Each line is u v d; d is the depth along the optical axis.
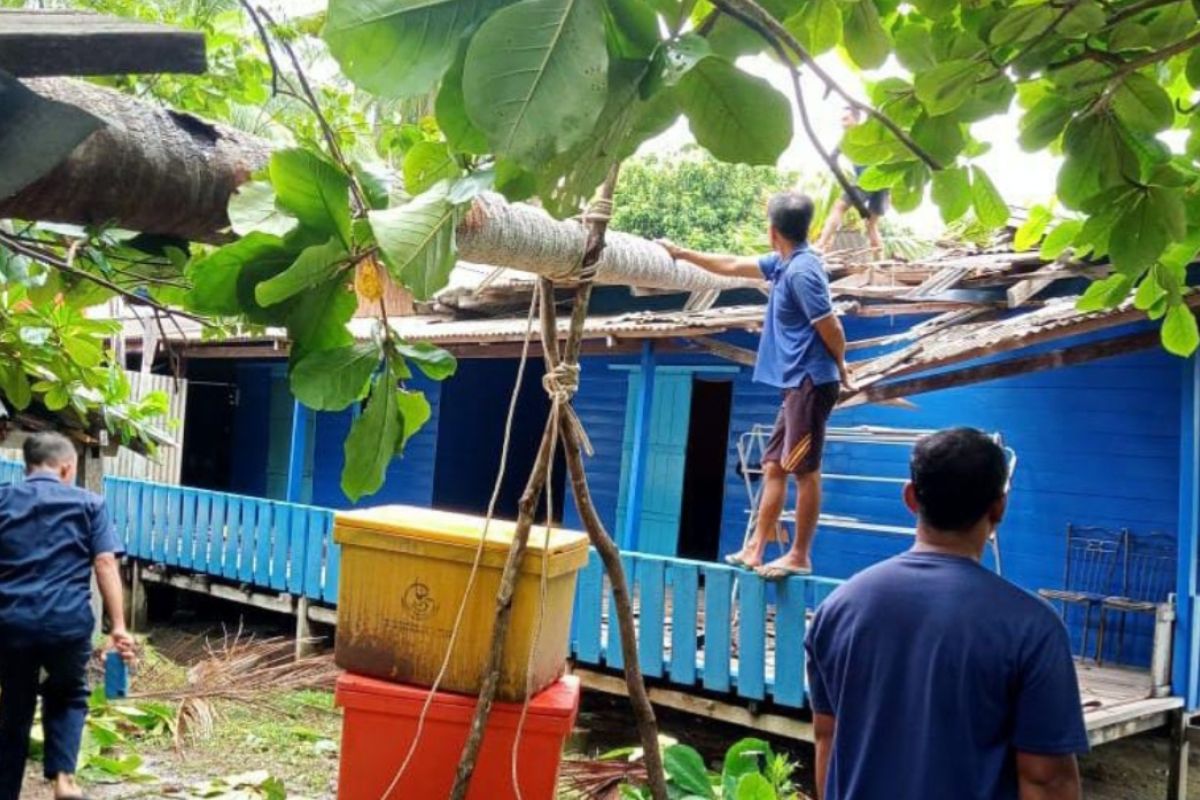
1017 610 2.34
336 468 14.43
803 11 2.02
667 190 19.47
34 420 7.12
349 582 2.69
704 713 7.05
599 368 11.94
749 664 6.67
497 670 2.51
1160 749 8.31
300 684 8.41
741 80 1.43
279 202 1.74
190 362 16.06
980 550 2.54
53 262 2.62
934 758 2.31
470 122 1.35
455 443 14.45
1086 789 7.44
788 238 5.21
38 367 4.42
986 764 2.29
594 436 11.92
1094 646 8.59
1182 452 7.18
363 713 2.65
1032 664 2.28
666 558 7.19
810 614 6.39
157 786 6.26
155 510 11.43
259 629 11.61
